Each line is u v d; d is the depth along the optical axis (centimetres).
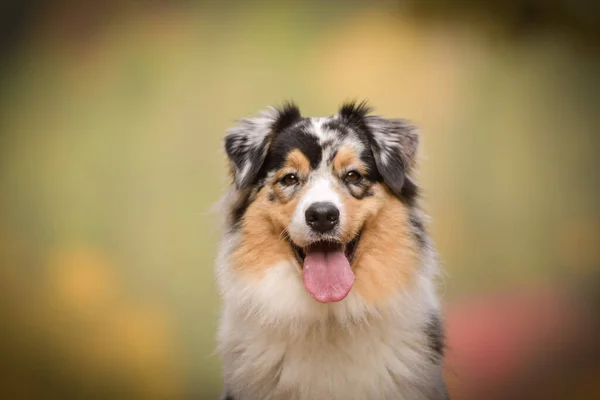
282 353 335
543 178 809
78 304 805
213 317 780
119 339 784
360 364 330
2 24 872
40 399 762
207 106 850
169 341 777
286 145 344
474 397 682
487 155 823
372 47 838
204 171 840
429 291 353
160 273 810
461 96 827
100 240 836
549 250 785
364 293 331
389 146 346
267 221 341
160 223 828
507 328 734
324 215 315
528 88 825
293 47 850
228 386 355
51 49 882
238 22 863
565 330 739
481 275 785
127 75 869
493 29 835
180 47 863
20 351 779
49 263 823
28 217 839
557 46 830
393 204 347
